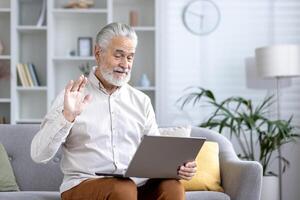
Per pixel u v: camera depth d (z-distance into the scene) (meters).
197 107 4.45
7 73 4.32
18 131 3.08
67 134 2.03
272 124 3.82
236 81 4.46
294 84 4.42
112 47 2.17
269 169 4.38
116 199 1.89
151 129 2.36
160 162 1.95
